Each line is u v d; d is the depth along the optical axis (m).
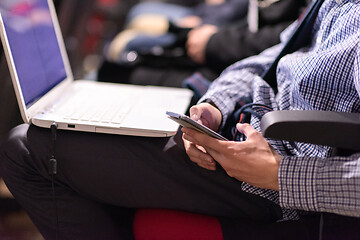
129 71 1.70
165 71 1.68
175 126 0.85
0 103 1.29
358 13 0.82
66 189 0.88
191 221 0.87
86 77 1.92
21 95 0.84
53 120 0.84
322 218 0.78
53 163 0.82
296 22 1.14
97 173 0.84
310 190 0.71
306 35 1.00
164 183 0.85
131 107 0.97
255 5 1.58
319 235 0.79
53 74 1.08
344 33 0.84
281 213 0.86
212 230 0.85
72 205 0.88
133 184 0.85
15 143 0.84
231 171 0.77
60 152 0.84
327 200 0.71
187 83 1.15
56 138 0.84
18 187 0.87
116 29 3.20
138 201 0.88
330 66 0.81
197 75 1.18
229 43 1.53
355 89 0.79
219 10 2.08
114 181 0.85
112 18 3.18
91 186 0.86
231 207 0.86
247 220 0.87
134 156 0.84
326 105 0.83
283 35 1.16
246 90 1.02
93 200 0.89
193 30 1.68
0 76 1.25
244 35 1.53
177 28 1.73
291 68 0.89
